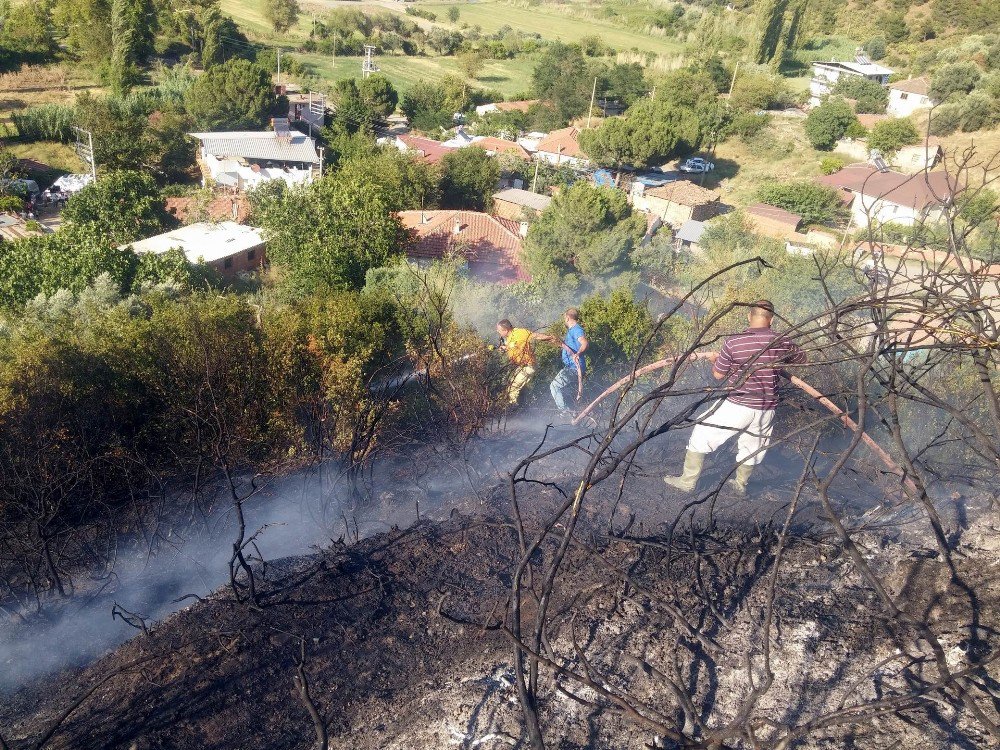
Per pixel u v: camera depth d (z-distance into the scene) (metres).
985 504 4.71
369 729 3.36
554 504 5.10
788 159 74.44
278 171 63.59
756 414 4.79
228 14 125.62
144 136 64.56
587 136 67.88
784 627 3.86
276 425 6.54
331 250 32.78
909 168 65.31
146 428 6.75
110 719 3.42
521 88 110.88
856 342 6.16
